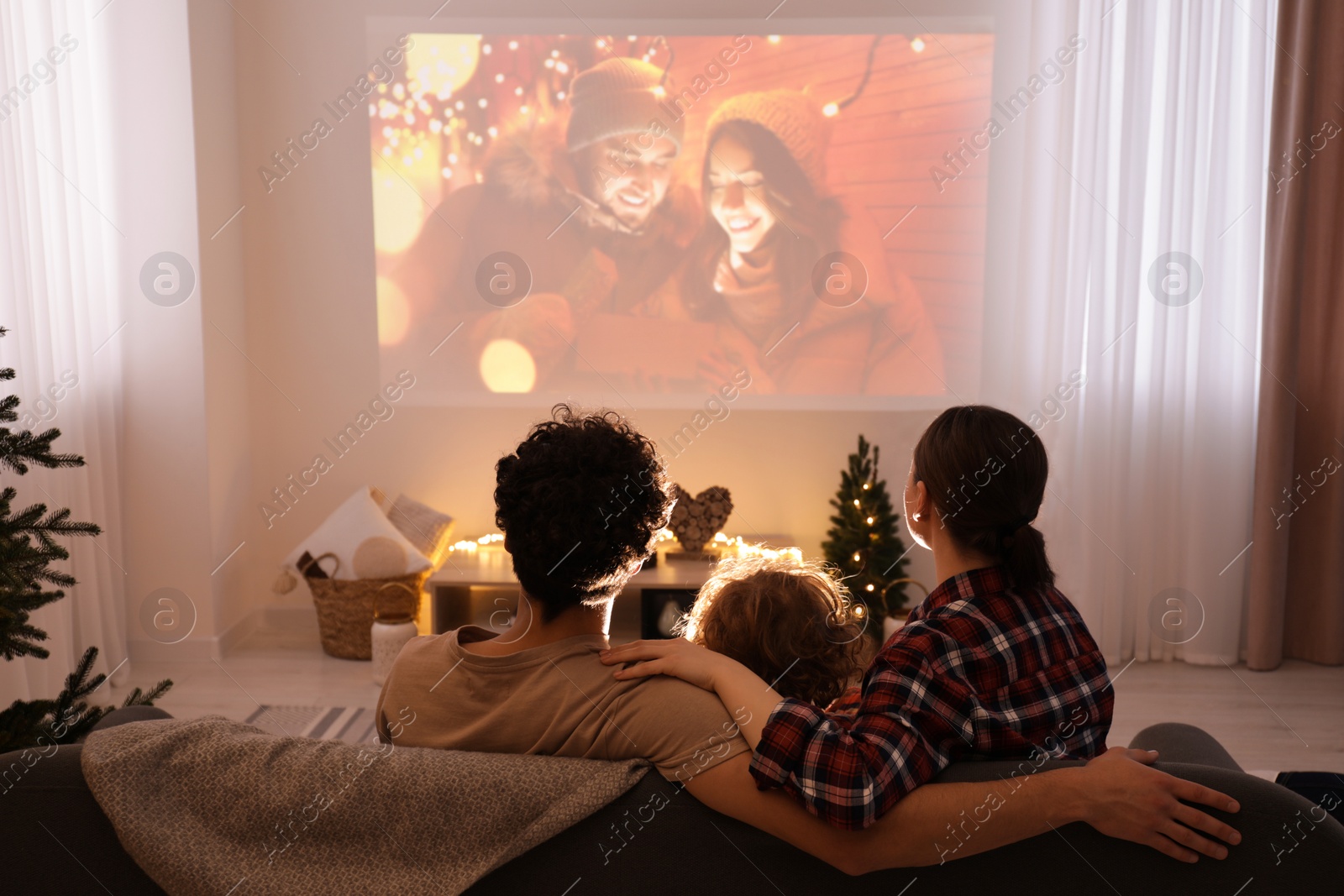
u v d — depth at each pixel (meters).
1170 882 0.95
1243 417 3.85
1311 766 2.99
